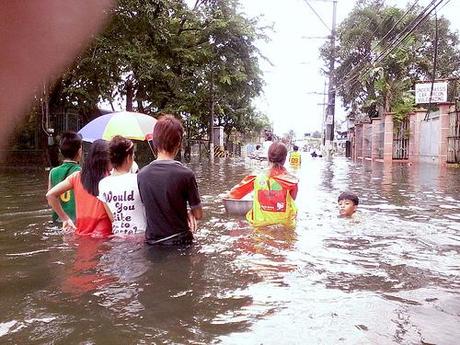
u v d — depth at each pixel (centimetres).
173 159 422
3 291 289
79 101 1720
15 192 839
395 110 2567
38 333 229
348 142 4053
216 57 2283
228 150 4194
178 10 2014
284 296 281
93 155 452
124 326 237
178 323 241
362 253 389
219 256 374
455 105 1955
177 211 408
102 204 449
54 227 489
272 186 511
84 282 307
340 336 226
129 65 1623
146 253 380
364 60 3161
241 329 234
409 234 467
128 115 644
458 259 372
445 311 260
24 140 1656
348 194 574
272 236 450
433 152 2200
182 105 2141
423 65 3178
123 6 1452
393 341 221
